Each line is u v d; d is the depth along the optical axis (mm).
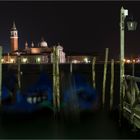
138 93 13086
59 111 20188
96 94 25688
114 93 31344
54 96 19969
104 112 21266
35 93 25703
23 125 17469
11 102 24875
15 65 32719
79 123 17547
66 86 27578
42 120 18906
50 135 14734
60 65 33969
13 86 26609
